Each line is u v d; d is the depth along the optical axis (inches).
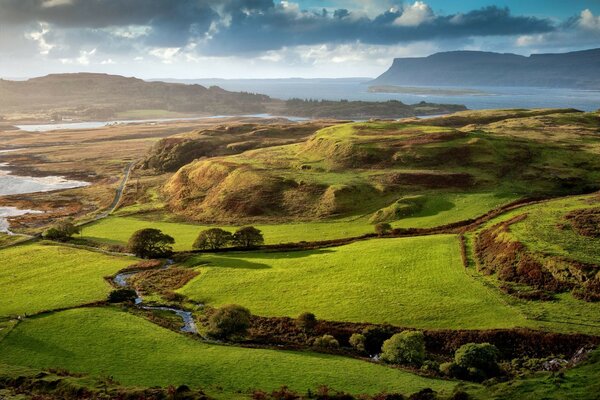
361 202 3878.0
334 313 2085.4
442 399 1274.6
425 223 3250.5
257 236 3282.5
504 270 2203.5
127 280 2758.4
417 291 2178.9
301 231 3513.8
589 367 1286.9
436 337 1828.2
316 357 1750.7
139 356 1792.6
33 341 1959.9
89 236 3875.5
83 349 1867.6
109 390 1477.6
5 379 1601.9
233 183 4613.7
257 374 1614.2
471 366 1585.9
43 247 3550.7
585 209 2677.2
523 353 1680.6
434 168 4350.4
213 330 1985.7
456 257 2506.2
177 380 1593.3
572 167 4153.5
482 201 3501.5
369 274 2436.0
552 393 1173.1
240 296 2367.1
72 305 2379.4
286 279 2511.1
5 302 2469.2
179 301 2390.5
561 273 2005.4
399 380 1537.9
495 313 1903.3
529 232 2428.6
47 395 1470.2
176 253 3233.3
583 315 1779.0
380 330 1894.7
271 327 2046.0
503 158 4387.3
